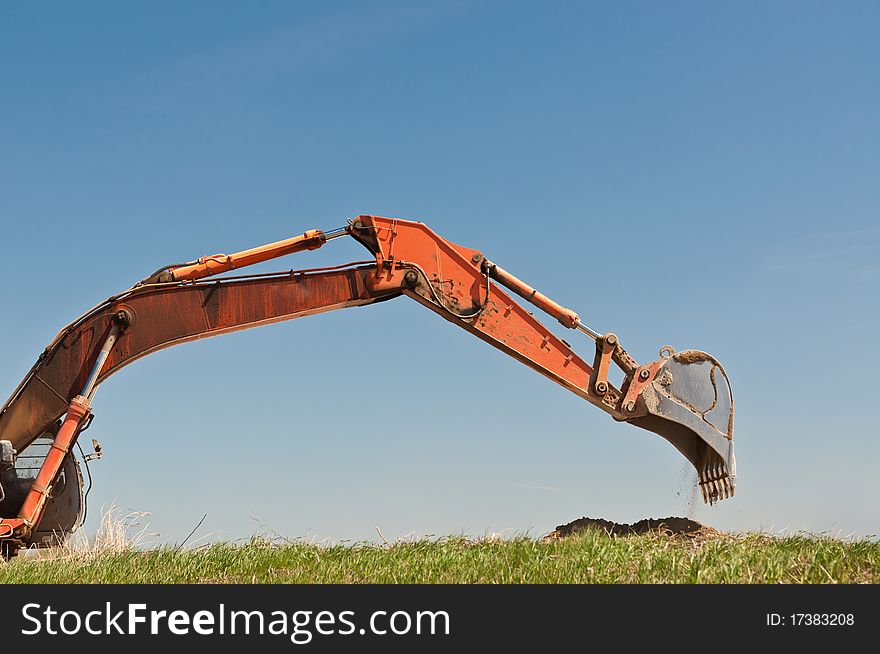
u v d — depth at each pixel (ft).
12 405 41.22
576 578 26.45
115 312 41.14
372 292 42.27
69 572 31.07
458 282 43.16
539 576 26.89
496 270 43.65
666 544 31.60
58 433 39.78
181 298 41.42
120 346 41.11
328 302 42.11
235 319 41.55
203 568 31.73
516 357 43.45
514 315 43.55
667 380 43.68
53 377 41.24
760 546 30.37
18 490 41.50
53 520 41.22
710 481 44.06
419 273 42.68
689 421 43.52
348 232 42.63
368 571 30.12
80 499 41.27
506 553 30.45
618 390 43.88
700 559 27.17
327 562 32.30
